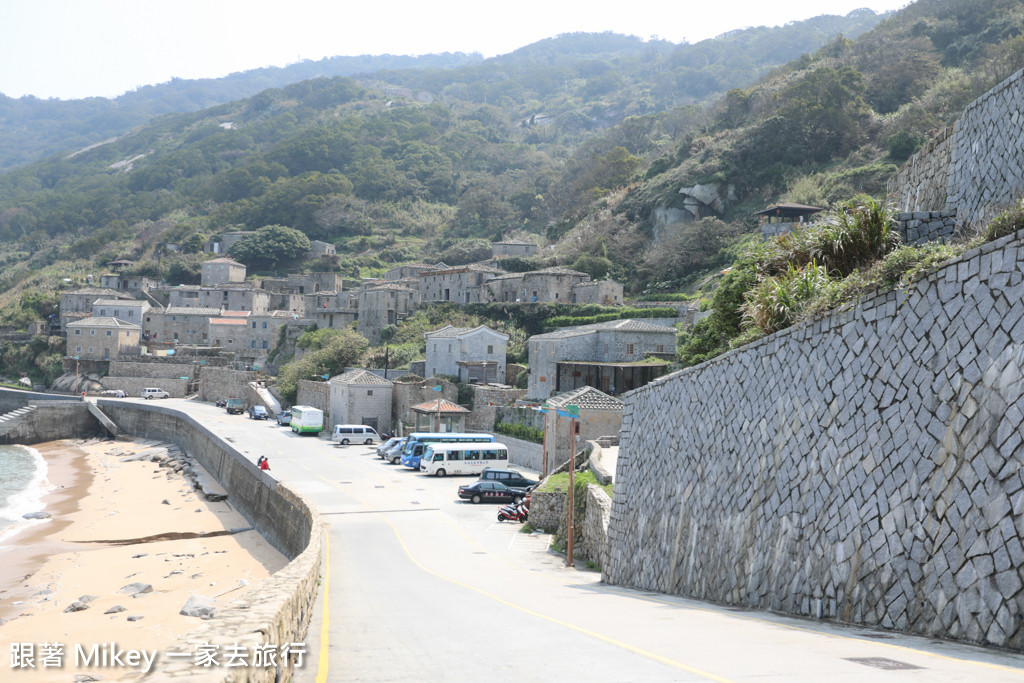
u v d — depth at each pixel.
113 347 114.50
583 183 143.50
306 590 11.11
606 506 24.98
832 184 87.69
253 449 60.84
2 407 105.81
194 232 172.00
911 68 105.38
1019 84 14.34
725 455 15.38
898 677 6.16
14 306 132.50
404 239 170.75
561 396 50.38
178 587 31.50
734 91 122.81
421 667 8.04
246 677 5.35
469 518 37.59
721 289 28.27
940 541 8.84
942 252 10.41
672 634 9.57
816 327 12.66
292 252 155.75
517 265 106.31
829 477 11.43
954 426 9.02
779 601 12.18
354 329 104.50
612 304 84.88
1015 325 8.30
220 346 119.31
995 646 7.77
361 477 49.84
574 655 8.23
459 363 72.69
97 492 56.16
